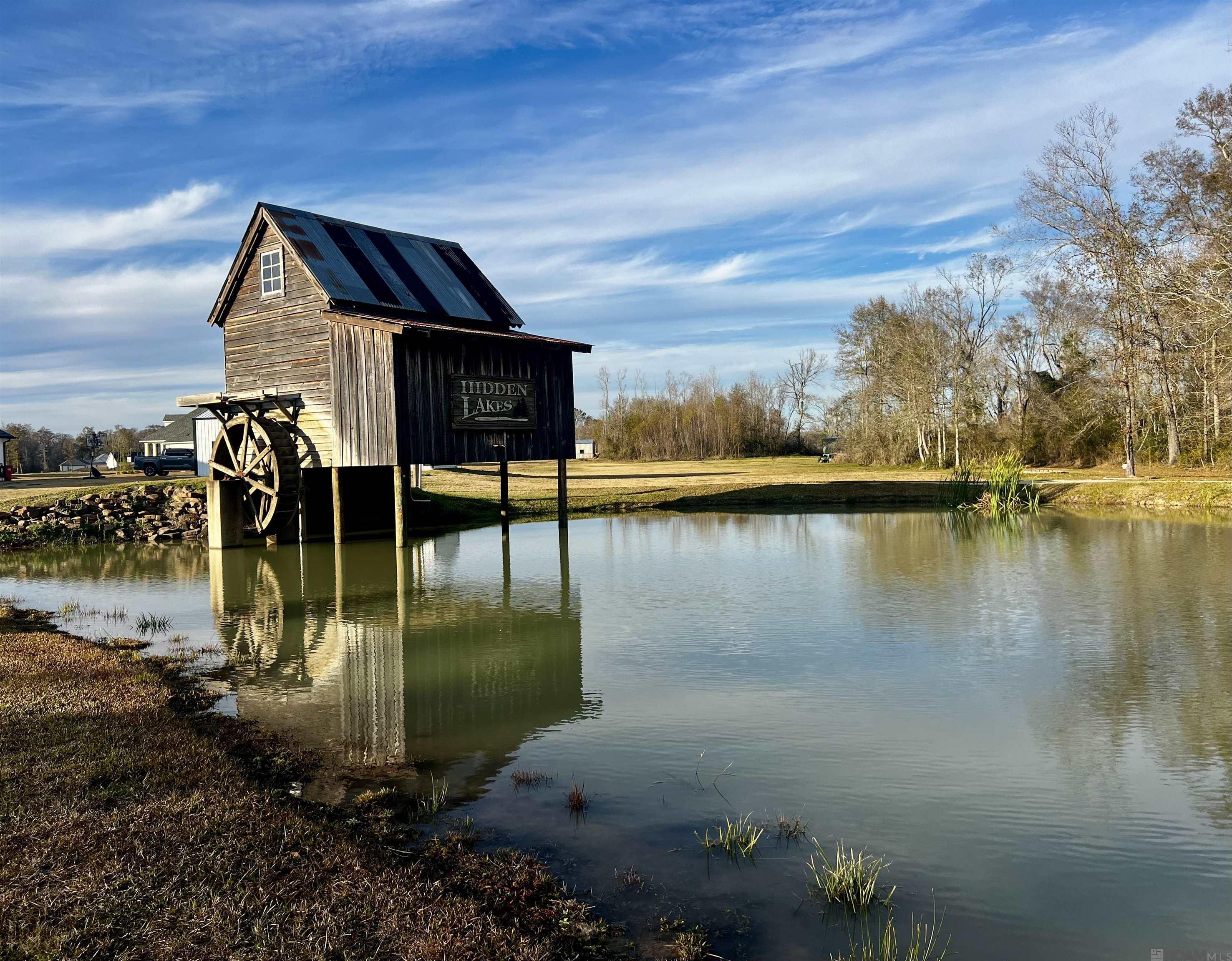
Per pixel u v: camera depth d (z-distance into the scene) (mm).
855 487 37562
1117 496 31656
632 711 8797
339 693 9461
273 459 21047
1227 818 6254
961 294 54750
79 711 8148
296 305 22406
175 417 75562
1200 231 33844
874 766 7246
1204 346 36312
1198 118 33375
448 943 4379
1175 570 17000
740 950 4605
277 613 14094
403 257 25062
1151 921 4938
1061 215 37125
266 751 7484
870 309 69250
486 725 8359
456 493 35469
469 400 22172
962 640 11648
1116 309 37000
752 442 90625
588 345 25078
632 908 5023
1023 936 4781
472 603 14914
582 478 47594
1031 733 8023
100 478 53938
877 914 4977
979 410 55500
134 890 4812
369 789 6746
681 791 6750
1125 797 6621
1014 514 29453
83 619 13648
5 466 53438
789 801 6570
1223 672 9945
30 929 4410
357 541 24359
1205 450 40656
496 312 25500
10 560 21391
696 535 25375
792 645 11531
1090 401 43219
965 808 6426
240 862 5195
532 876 5320
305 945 4312
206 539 25500
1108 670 10062
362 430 21078
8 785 6277
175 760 6871
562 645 11727
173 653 11273
